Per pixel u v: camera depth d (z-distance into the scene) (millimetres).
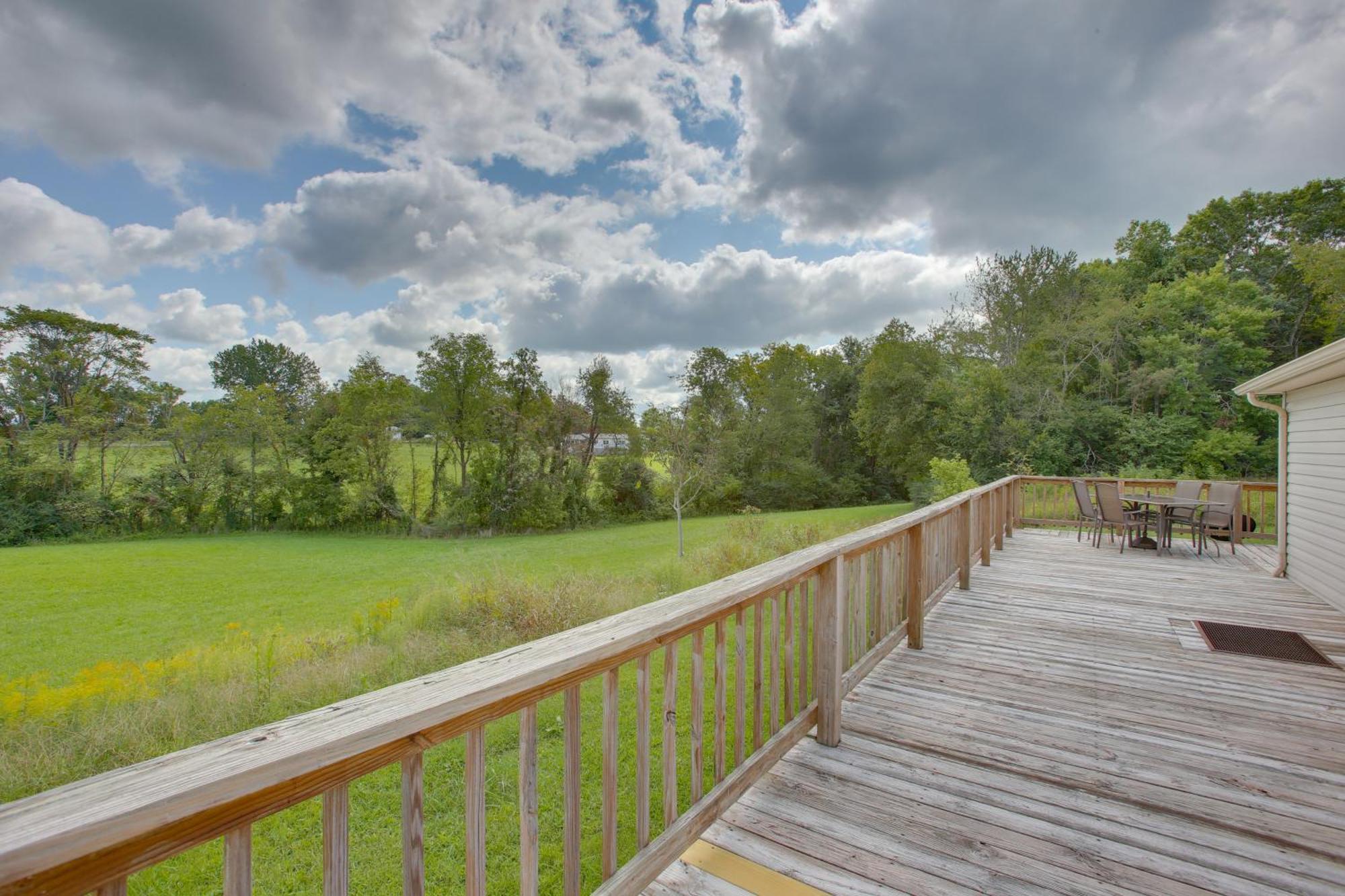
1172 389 18531
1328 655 3760
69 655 8648
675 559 11766
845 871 1847
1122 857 1916
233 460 25703
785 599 2584
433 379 25016
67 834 612
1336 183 24203
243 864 852
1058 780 2367
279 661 6125
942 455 21516
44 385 24781
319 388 28062
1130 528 7297
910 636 3918
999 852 1940
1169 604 4914
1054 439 18562
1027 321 21234
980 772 2428
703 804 1979
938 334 23391
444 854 2625
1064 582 5672
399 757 1027
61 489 23688
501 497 24188
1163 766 2475
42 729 4512
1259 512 9797
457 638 6934
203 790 718
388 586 13297
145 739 4488
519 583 8156
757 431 31016
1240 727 2811
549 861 2512
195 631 9883
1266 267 24531
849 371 32906
